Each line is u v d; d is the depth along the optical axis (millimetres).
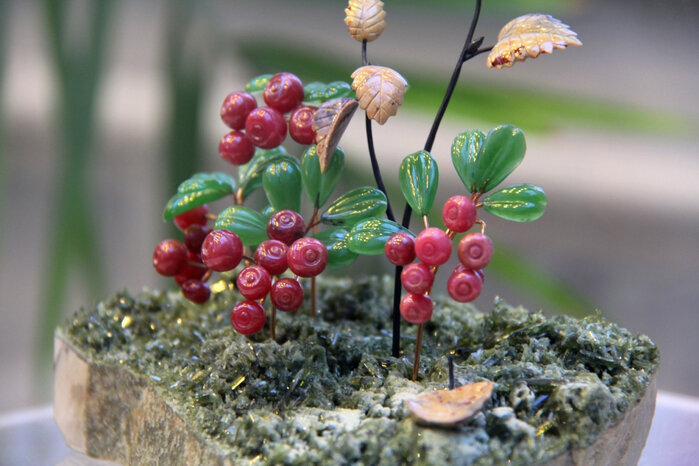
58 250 601
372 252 417
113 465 457
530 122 538
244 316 425
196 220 461
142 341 467
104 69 594
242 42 567
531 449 401
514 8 532
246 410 421
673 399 502
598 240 948
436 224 569
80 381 456
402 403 414
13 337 897
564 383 414
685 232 952
